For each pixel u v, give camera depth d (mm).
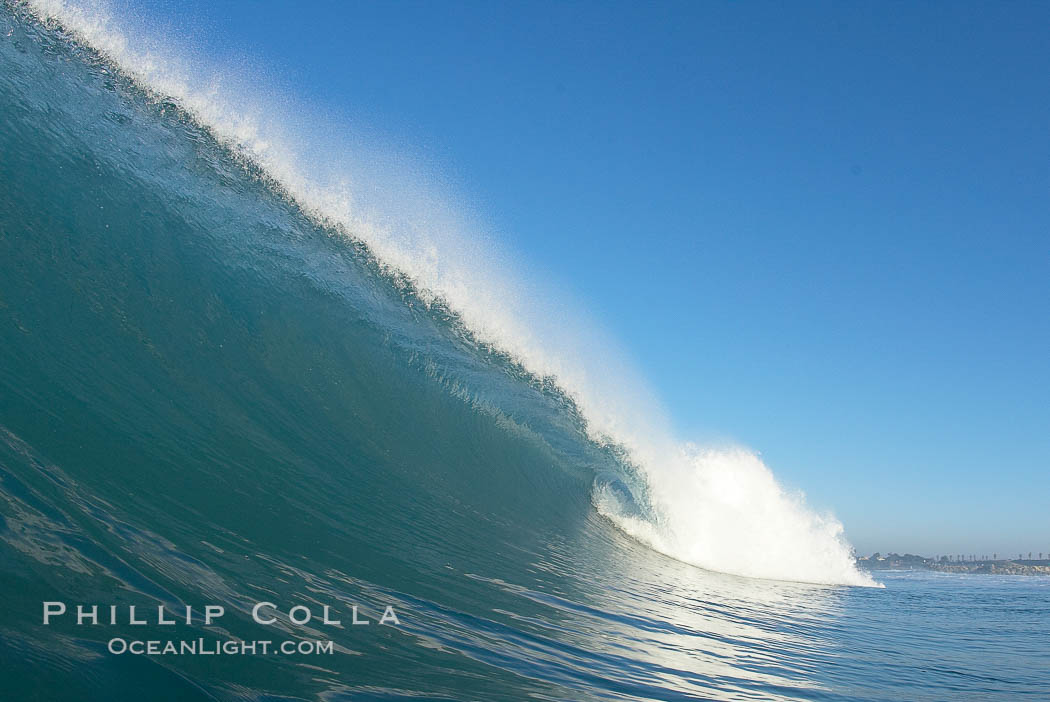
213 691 2852
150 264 7629
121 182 8164
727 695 4832
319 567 4797
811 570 15719
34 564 3207
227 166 9578
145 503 4438
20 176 7203
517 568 7008
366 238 10922
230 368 7430
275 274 9250
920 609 12828
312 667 3381
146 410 5816
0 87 7766
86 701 2514
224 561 4215
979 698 6160
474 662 4137
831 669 6461
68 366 5625
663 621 6910
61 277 6535
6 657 2559
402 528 6559
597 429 13281
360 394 8992
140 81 9102
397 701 3299
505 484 9883
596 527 10797
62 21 8641
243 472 5859
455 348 11375
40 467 4141
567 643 5113
